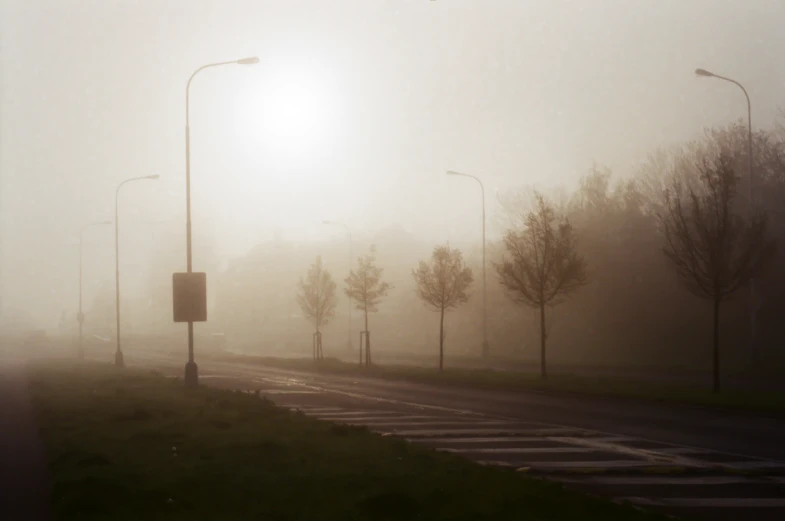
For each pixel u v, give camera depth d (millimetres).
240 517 8688
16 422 18844
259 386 31453
